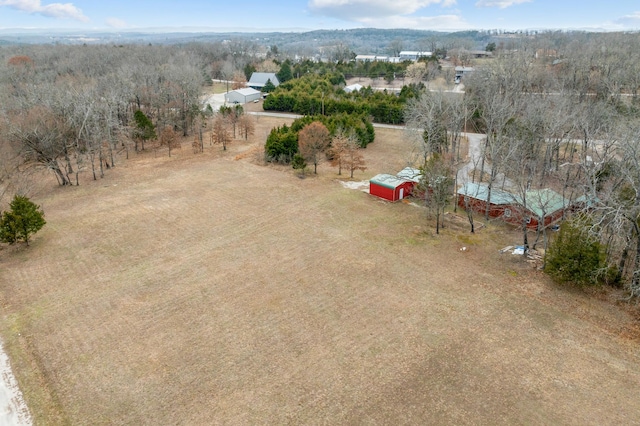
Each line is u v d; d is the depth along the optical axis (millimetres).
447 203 42000
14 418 21250
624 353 25203
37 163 57562
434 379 23484
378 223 42875
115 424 20859
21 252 37562
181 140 77625
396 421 20906
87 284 32688
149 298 30953
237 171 59750
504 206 43000
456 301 30328
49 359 25094
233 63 161875
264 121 92125
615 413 21250
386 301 30453
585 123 42031
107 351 25719
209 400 22250
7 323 28219
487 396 22359
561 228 33594
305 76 121438
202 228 42000
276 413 21438
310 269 34656
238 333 27266
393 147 71312
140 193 51531
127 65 101750
